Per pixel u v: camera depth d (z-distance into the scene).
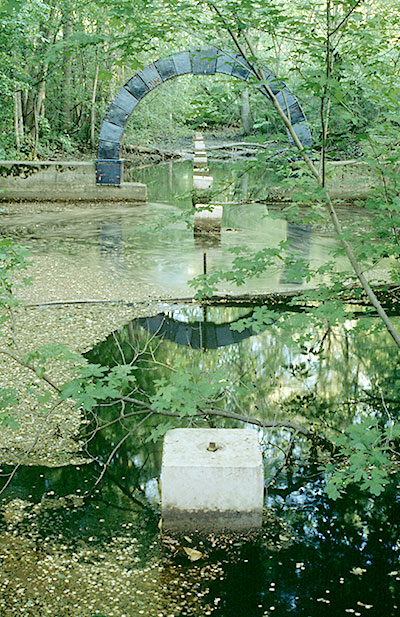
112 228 14.90
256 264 4.41
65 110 28.39
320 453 5.41
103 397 3.95
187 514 4.21
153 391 6.59
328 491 3.81
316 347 8.09
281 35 4.28
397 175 4.18
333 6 3.95
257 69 4.31
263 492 4.48
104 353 7.41
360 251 4.18
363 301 9.50
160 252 12.40
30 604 3.59
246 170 4.41
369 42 4.25
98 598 3.66
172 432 4.64
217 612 3.58
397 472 5.10
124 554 4.07
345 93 3.90
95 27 21.78
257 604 3.66
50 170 18.59
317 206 4.68
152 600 3.66
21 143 22.67
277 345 8.12
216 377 4.41
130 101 18.52
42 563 3.95
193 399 4.25
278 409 6.28
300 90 3.95
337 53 4.25
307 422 5.99
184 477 4.16
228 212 17.91
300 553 4.12
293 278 4.40
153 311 9.03
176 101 28.91
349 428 3.85
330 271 4.81
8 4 4.30
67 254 12.09
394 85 4.42
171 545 4.16
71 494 4.75
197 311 9.20
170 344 7.93
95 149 28.33
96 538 4.22
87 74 26.25
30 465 5.11
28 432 5.57
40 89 22.17
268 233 14.66
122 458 5.31
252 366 7.38
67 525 4.36
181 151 35.03
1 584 3.75
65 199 18.86
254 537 4.24
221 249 12.74
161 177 26.03
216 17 4.03
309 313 4.29
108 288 9.89
